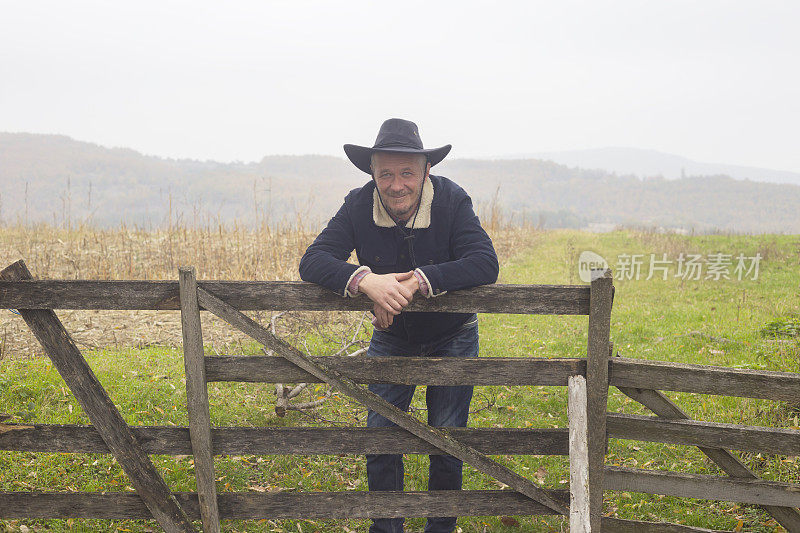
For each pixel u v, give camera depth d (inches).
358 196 112.1
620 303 426.9
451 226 107.7
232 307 96.1
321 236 109.8
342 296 97.2
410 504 104.7
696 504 141.9
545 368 98.7
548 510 103.3
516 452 101.5
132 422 184.1
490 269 97.5
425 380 99.4
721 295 440.1
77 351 96.7
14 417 179.5
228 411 198.2
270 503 103.9
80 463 153.7
